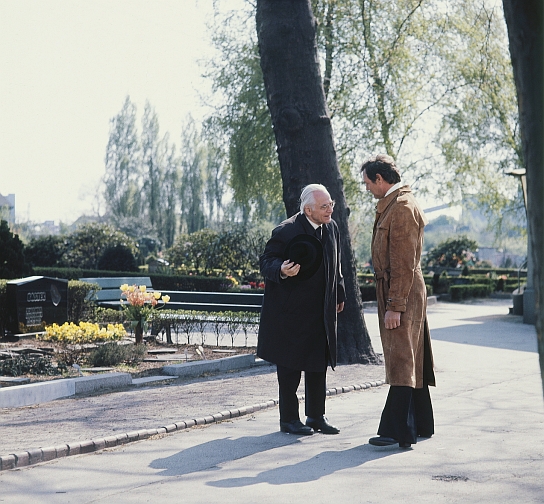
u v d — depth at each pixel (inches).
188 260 1186.0
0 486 167.2
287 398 221.5
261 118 973.8
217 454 195.3
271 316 218.5
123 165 2362.2
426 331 207.0
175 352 438.3
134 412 248.5
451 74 976.9
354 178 1028.5
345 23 897.5
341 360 385.1
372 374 343.9
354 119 973.8
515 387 309.3
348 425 232.4
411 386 196.2
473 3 821.2
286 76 383.9
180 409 253.3
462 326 677.9
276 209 1150.3
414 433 197.8
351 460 186.4
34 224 3304.6
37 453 188.4
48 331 406.3
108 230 1285.7
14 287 472.7
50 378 326.6
